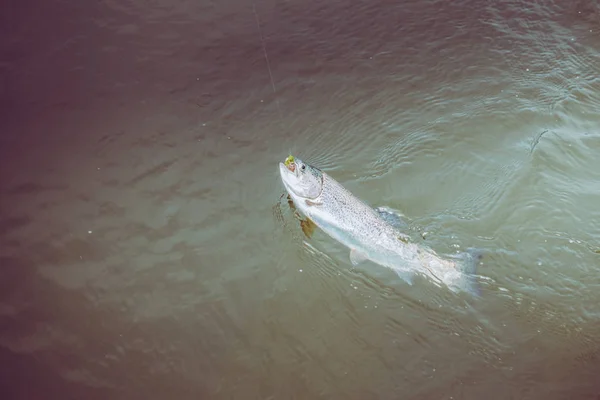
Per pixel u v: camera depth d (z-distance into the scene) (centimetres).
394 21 906
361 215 534
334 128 712
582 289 505
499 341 468
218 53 840
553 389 433
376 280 521
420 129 706
